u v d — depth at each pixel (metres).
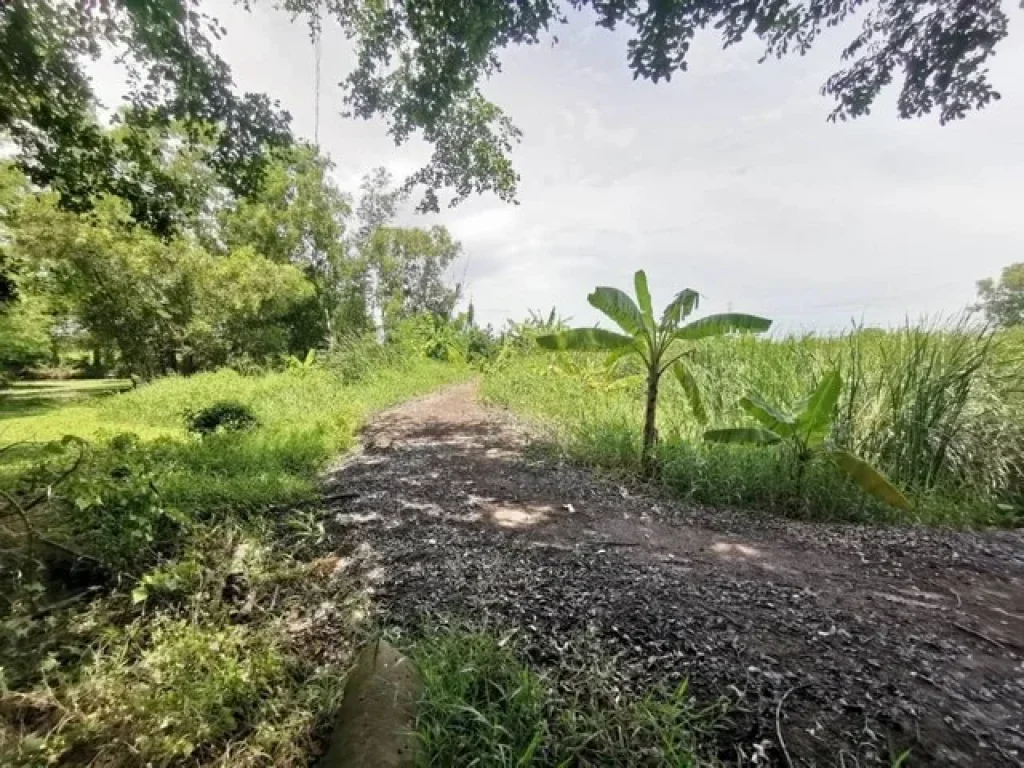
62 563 2.46
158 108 4.14
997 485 3.86
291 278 15.52
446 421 7.17
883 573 2.57
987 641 1.90
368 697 1.46
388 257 23.06
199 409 7.22
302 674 1.82
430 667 1.59
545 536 3.08
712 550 2.89
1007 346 4.48
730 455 4.24
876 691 1.58
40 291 11.79
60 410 9.08
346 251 21.09
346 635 2.04
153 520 2.76
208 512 3.21
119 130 5.49
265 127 4.47
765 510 3.69
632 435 5.05
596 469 4.64
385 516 3.41
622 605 2.18
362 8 4.38
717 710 1.50
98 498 2.52
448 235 27.25
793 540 3.07
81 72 3.99
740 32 3.46
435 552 2.82
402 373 11.77
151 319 13.37
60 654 1.81
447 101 4.84
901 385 4.22
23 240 10.12
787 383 5.02
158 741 1.40
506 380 9.54
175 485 3.34
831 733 1.40
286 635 2.05
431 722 1.39
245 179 4.81
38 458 3.25
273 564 2.64
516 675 1.57
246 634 2.02
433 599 2.28
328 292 20.09
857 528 3.32
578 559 2.72
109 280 11.80
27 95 3.96
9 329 11.71
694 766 1.27
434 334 15.77
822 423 3.64
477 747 1.32
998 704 1.53
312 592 2.41
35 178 4.70
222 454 4.48
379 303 23.17
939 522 3.46
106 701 1.56
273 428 5.93
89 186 4.96
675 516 3.52
